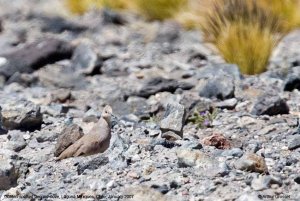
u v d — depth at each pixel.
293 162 20.84
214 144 22.61
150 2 50.97
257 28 36.25
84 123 25.83
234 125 25.45
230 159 21.05
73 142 22.36
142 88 31.19
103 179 20.06
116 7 53.34
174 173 20.05
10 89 33.69
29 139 24.33
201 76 32.84
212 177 19.66
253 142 23.14
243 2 37.19
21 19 52.91
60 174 20.98
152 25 49.22
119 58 39.62
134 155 21.75
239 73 33.03
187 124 25.95
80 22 50.00
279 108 26.56
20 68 36.16
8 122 25.05
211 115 26.61
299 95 29.69
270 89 30.41
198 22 42.00
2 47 43.66
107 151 22.08
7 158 21.14
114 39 45.22
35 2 59.12
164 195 18.70
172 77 33.44
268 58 35.50
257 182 18.98
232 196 18.48
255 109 26.69
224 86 28.98
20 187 20.34
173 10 50.66
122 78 35.00
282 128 24.72
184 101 27.48
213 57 39.03
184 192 18.92
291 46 41.06
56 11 54.66
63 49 37.88
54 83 34.16
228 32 36.31
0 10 56.53
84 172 20.78
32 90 33.28
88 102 30.33
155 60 39.00
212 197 18.56
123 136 23.81
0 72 35.59
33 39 46.78
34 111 25.23
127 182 19.83
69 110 28.97
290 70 35.19
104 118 22.14
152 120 26.88
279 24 37.62
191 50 40.84
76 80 34.38
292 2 46.06
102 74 36.19
